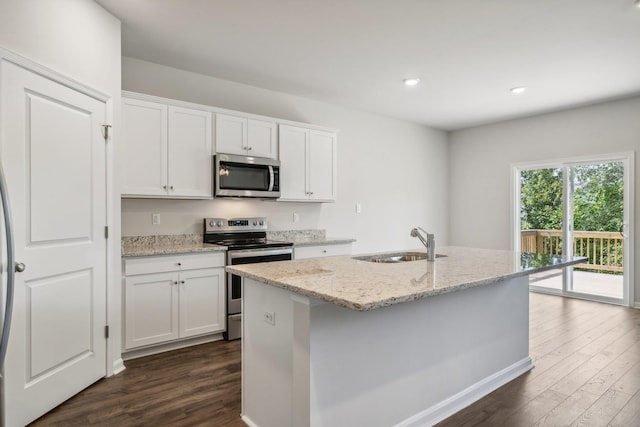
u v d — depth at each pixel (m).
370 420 1.84
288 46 3.20
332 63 3.55
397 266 2.16
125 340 2.86
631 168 4.52
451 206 6.41
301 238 4.55
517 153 5.58
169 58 3.43
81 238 2.39
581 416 2.15
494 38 3.03
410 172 5.83
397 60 3.47
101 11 2.57
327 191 4.40
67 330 2.28
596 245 4.88
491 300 2.52
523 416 2.16
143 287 2.94
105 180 2.61
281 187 3.98
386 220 5.51
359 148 5.18
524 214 5.61
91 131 2.48
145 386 2.48
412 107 5.00
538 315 4.20
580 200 5.02
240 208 4.02
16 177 1.95
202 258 3.24
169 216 3.57
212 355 3.02
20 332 1.97
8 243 1.61
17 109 1.96
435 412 2.13
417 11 2.63
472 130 6.12
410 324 2.01
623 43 3.10
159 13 2.66
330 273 1.92
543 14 2.66
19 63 1.97
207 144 3.48
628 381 2.59
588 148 4.87
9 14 1.93
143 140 3.11
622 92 4.32
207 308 3.27
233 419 2.10
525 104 4.83
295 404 1.67
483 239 5.98
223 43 3.14
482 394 2.42
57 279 2.21
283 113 4.41
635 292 4.52
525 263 2.29
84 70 2.42
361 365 1.79
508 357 2.66
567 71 3.71
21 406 1.97
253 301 2.04
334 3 2.54
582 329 3.71
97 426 2.02
